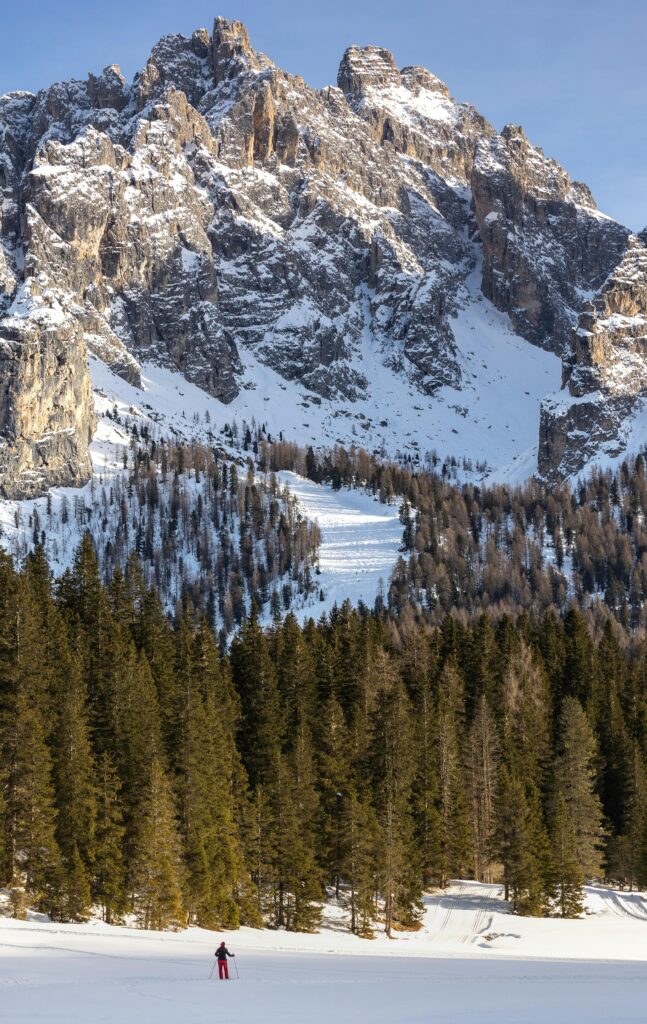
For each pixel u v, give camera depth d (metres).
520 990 133.75
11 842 194.00
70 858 195.88
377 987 132.75
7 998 115.88
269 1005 117.12
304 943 199.12
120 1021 105.94
